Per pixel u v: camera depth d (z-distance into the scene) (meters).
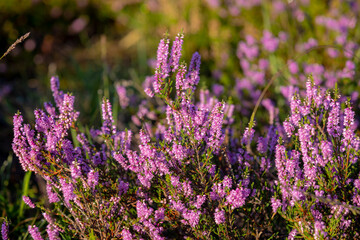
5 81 7.77
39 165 2.62
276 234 2.82
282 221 2.99
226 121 3.37
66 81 7.02
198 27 6.84
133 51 8.80
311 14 6.41
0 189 4.19
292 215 2.58
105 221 2.64
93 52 9.05
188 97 2.68
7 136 5.58
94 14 9.88
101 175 2.82
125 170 2.98
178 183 2.61
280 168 2.57
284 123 2.66
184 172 2.67
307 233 2.50
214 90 5.12
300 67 5.22
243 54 5.99
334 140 2.76
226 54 6.32
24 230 3.55
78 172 2.47
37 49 8.73
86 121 5.06
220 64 6.37
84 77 6.89
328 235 2.46
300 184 2.54
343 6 6.21
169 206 2.68
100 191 2.64
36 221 3.68
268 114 4.70
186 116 2.68
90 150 3.00
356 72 4.52
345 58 5.03
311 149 2.55
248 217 2.73
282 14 6.26
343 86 4.38
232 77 6.09
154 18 8.02
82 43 9.53
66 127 2.65
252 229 2.83
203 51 6.54
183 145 2.66
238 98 5.05
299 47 5.66
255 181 2.99
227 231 2.60
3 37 8.84
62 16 9.56
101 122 3.84
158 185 2.71
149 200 2.80
